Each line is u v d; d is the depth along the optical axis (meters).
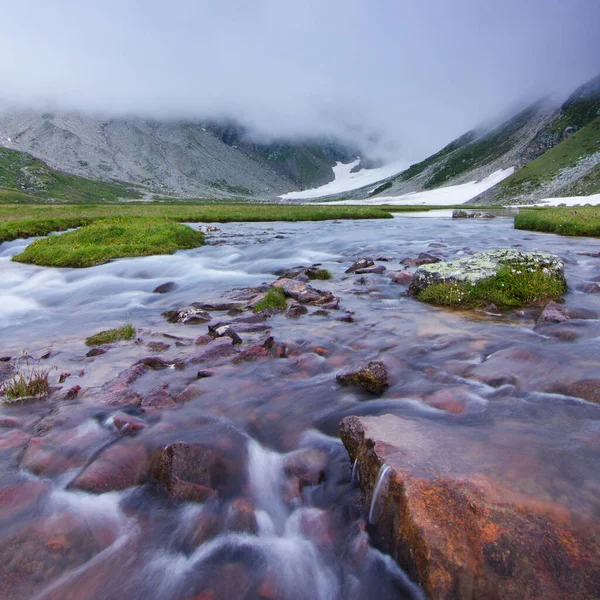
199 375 7.24
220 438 5.29
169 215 56.06
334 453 5.10
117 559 3.71
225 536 4.00
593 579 2.95
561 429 4.89
